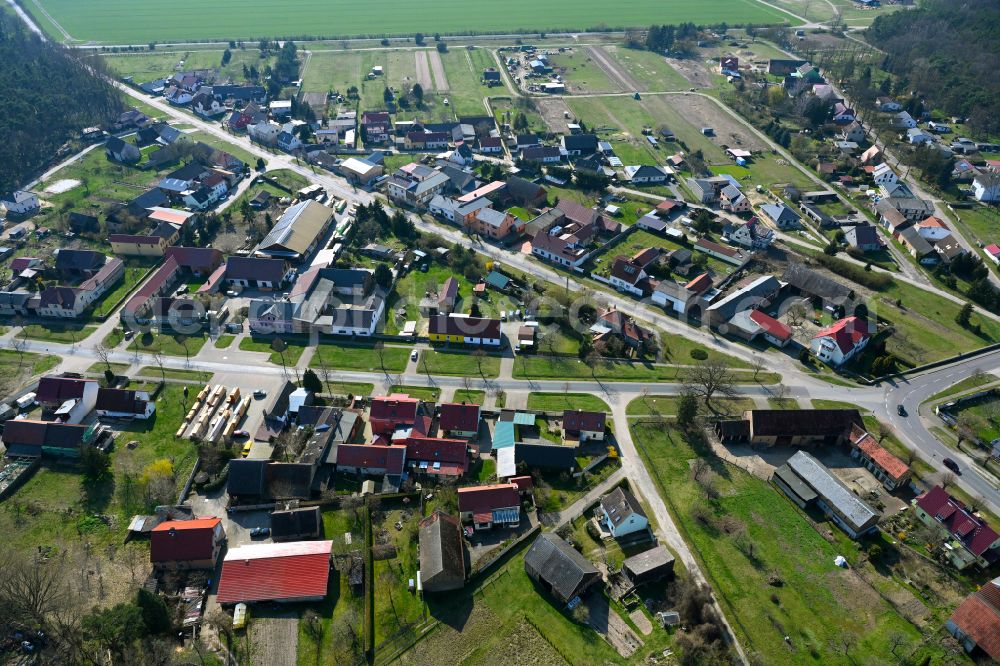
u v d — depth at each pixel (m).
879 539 99.19
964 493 107.38
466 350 139.62
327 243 180.38
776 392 129.12
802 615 87.69
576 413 116.06
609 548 96.69
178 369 131.62
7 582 85.06
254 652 81.75
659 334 146.50
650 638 84.38
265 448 112.88
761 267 172.62
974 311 157.88
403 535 97.81
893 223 193.25
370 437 116.50
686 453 114.69
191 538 91.12
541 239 175.25
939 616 88.12
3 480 104.81
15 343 137.50
